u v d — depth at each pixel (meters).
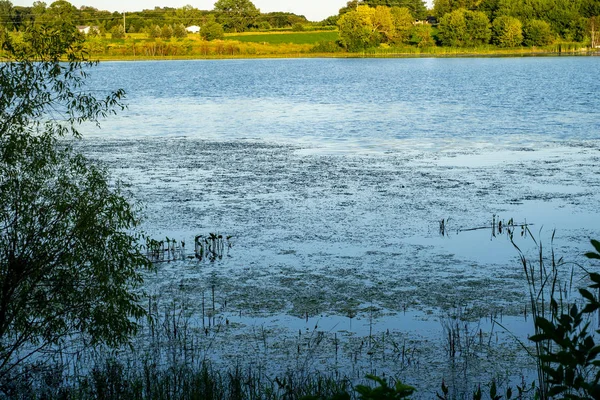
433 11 147.25
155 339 9.18
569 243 13.00
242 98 50.62
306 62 115.31
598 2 127.38
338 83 67.00
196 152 24.58
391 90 57.41
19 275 7.56
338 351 8.78
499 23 128.12
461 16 129.50
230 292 10.80
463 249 12.75
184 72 87.69
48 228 7.80
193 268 11.90
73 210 7.88
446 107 42.22
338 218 14.95
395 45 134.38
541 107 41.16
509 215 15.07
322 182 18.88
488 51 128.38
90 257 7.88
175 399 7.46
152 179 19.31
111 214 8.12
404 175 19.86
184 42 131.12
